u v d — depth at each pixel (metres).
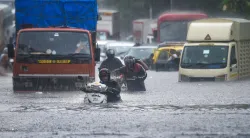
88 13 42.97
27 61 38.12
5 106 28.05
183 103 29.03
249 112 25.03
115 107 27.03
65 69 38.12
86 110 25.92
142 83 36.69
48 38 38.34
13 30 85.94
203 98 31.84
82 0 42.94
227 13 80.56
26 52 38.22
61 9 42.97
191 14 82.44
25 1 42.88
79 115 24.33
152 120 22.83
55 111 25.75
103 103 28.56
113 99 29.22
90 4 43.00
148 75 60.59
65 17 42.97
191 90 38.09
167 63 72.88
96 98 28.53
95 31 43.03
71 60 38.09
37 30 38.44
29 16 43.06
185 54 49.34
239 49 51.09
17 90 38.31
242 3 72.62
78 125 21.77
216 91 37.03
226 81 48.00
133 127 21.23
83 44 38.38
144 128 21.03
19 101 30.89
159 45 77.25
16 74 38.19
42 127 21.44
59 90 38.12
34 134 20.06
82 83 38.06
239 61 51.03
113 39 107.19
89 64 38.16
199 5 122.38
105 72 29.19
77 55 38.16
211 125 21.53
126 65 36.44
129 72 36.47
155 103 28.94
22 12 43.00
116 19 110.75
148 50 78.38
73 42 38.34
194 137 19.27
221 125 21.52
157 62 73.31
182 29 82.50
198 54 49.06
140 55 77.56
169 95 34.00
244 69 52.12
